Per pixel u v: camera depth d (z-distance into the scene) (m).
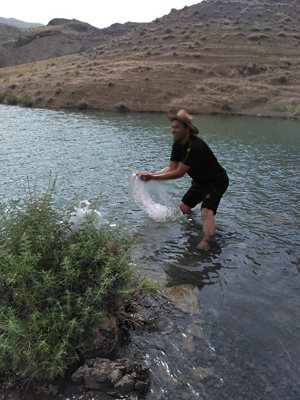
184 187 11.42
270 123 32.66
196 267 6.59
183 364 4.46
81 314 4.32
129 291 4.88
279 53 59.44
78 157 15.70
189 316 5.28
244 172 13.80
